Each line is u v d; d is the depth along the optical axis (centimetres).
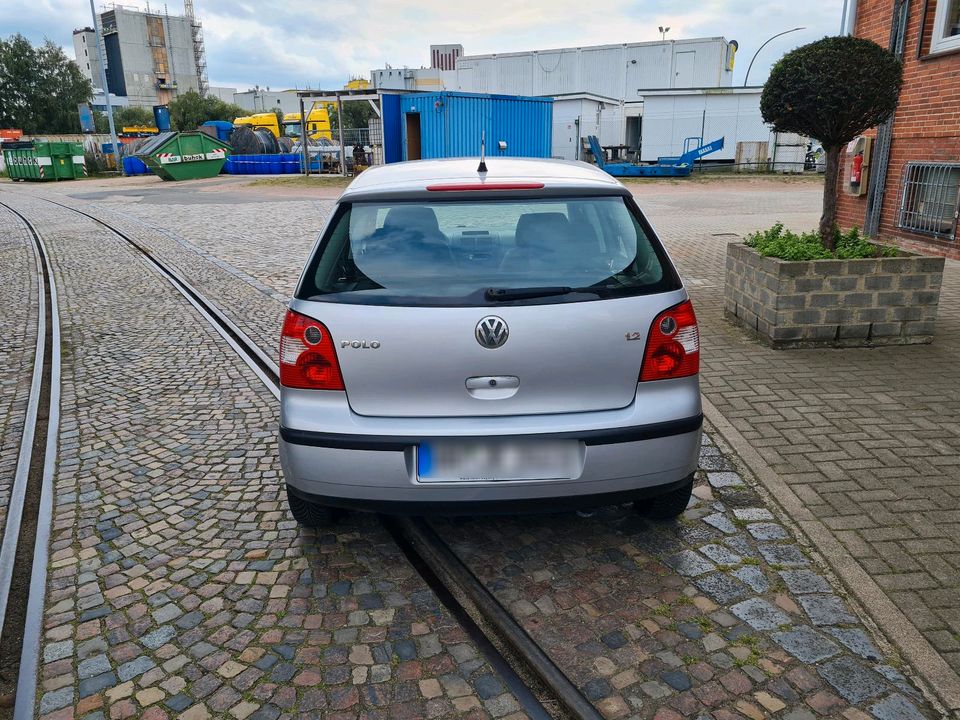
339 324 296
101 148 5847
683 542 345
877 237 1131
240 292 980
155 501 400
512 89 6284
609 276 303
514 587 314
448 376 292
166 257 1312
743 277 688
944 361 585
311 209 2202
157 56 14538
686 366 307
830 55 607
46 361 684
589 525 364
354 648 278
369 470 297
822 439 445
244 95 13212
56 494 410
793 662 263
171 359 672
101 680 263
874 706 242
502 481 295
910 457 418
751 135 3994
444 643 281
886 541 335
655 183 3231
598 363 296
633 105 4816
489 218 312
